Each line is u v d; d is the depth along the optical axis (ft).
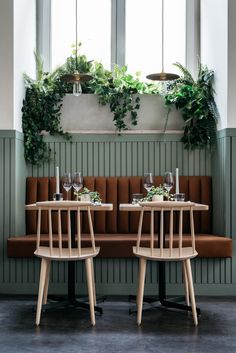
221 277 14.34
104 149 16.58
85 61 17.11
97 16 18.40
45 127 16.48
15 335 10.19
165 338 10.00
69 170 16.58
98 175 16.58
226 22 14.57
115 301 13.44
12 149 14.71
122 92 16.46
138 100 16.63
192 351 9.20
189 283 11.20
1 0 14.55
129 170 16.53
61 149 16.61
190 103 16.07
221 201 14.99
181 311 12.20
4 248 14.64
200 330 10.57
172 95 16.47
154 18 18.43
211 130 16.03
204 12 17.40
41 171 16.61
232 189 14.52
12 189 14.73
